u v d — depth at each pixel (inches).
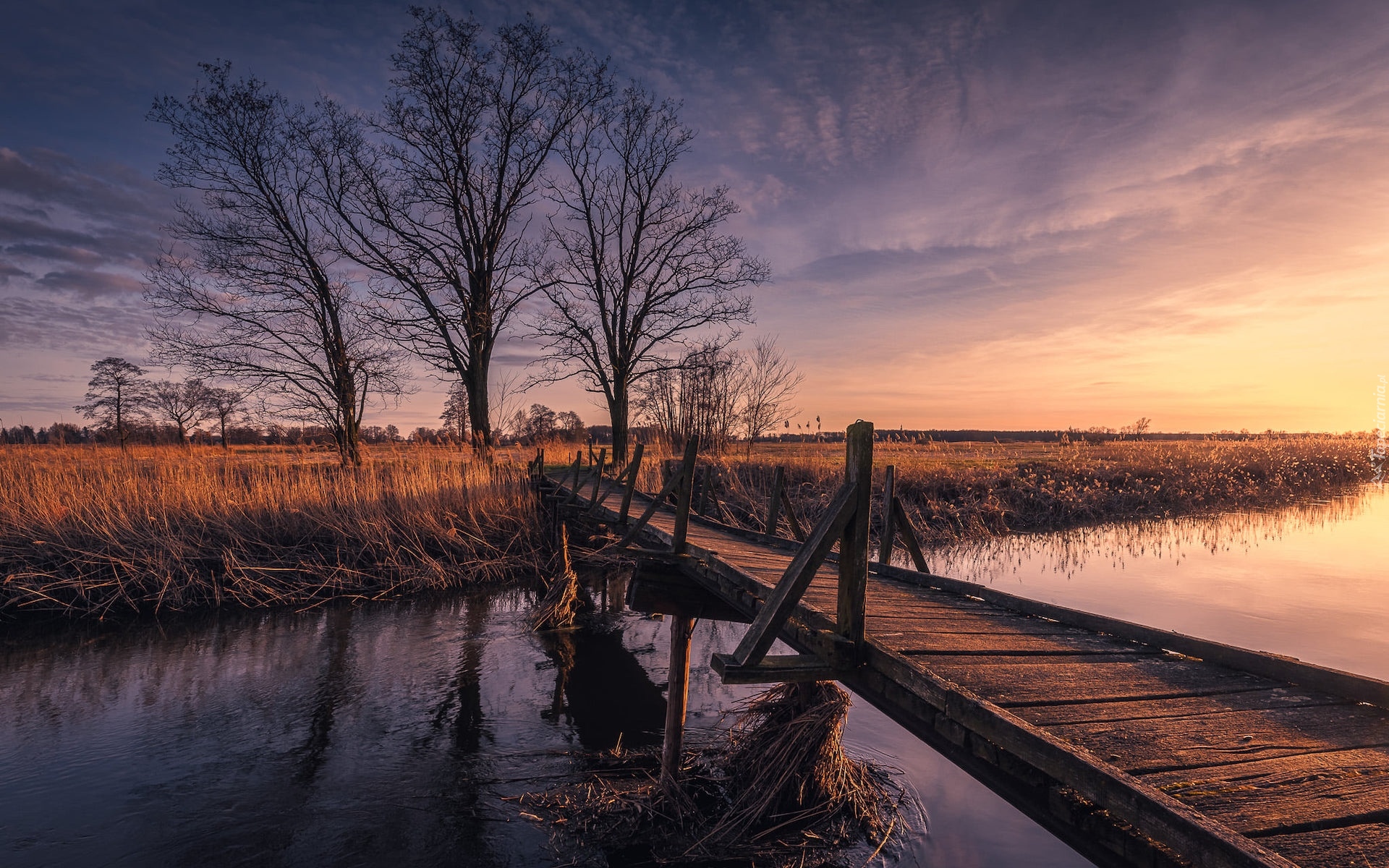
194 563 490.9
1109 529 722.2
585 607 470.9
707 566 241.9
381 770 247.1
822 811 208.5
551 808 219.5
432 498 609.6
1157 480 941.2
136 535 496.4
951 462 992.9
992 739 103.8
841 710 215.9
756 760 222.8
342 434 849.5
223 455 898.1
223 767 250.4
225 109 834.8
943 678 124.0
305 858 197.0
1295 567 527.2
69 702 312.3
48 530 489.4
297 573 501.4
